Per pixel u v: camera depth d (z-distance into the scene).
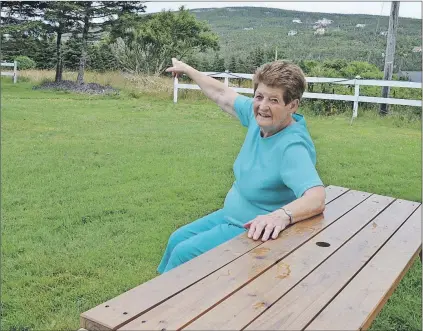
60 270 3.75
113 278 3.63
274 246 2.24
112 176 6.31
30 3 20.44
